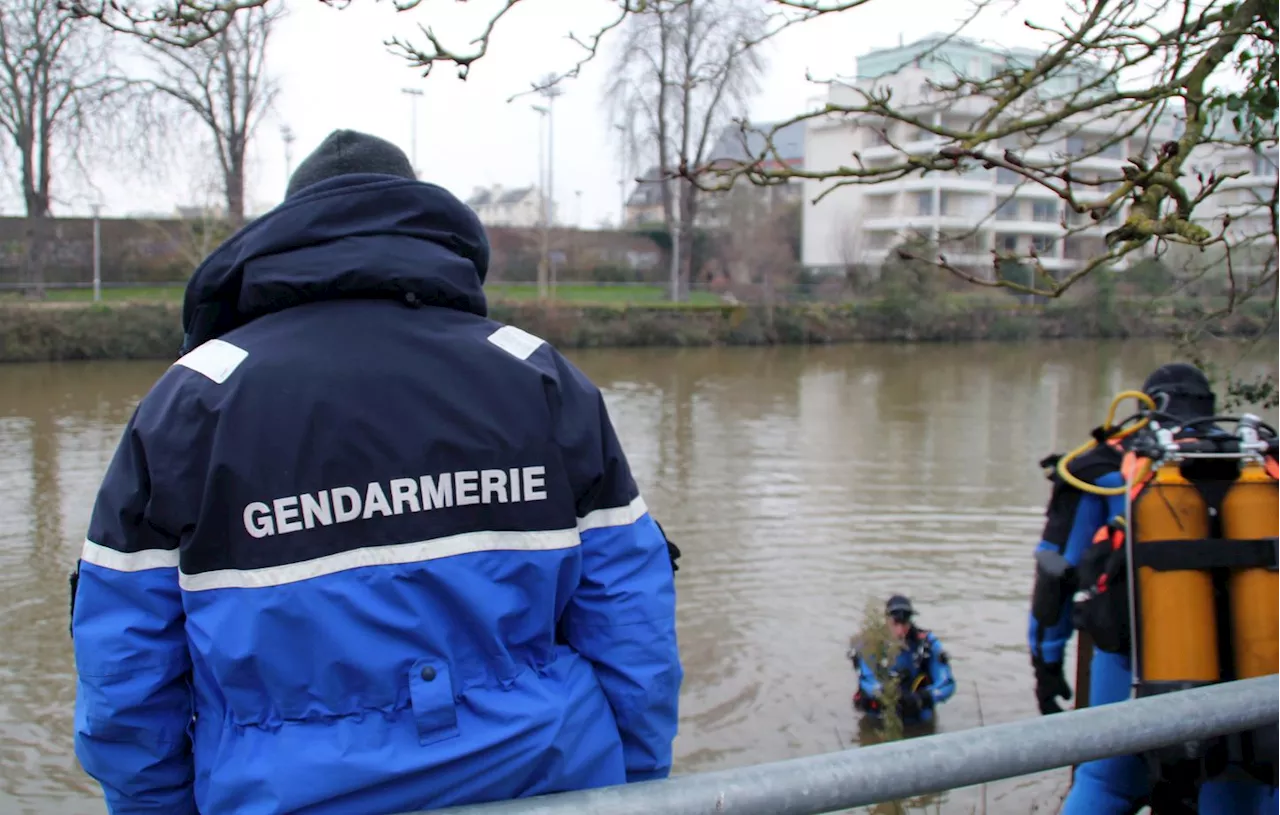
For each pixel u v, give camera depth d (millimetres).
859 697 7391
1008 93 3844
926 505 14273
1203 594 2828
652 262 54281
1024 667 8180
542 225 51375
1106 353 36531
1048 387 28672
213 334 1822
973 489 15391
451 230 1779
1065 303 33531
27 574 10953
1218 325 6109
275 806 1516
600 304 39438
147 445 1581
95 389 26234
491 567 1634
